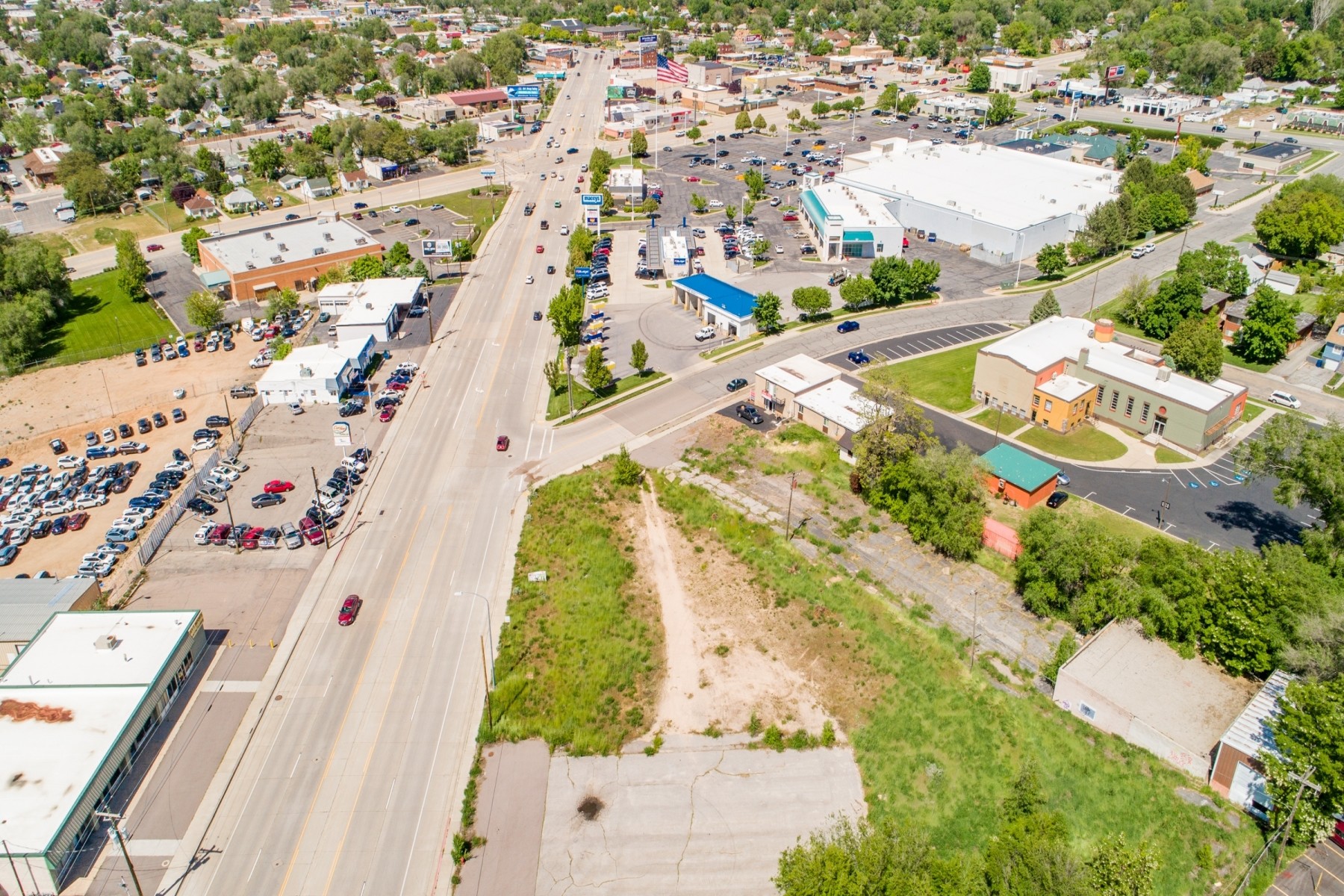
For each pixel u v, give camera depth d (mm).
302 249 192125
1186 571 86938
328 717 84000
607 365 149750
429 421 135125
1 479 126250
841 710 83938
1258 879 67688
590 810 74875
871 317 165875
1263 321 145500
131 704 79938
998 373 130875
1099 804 73812
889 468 109125
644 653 91188
